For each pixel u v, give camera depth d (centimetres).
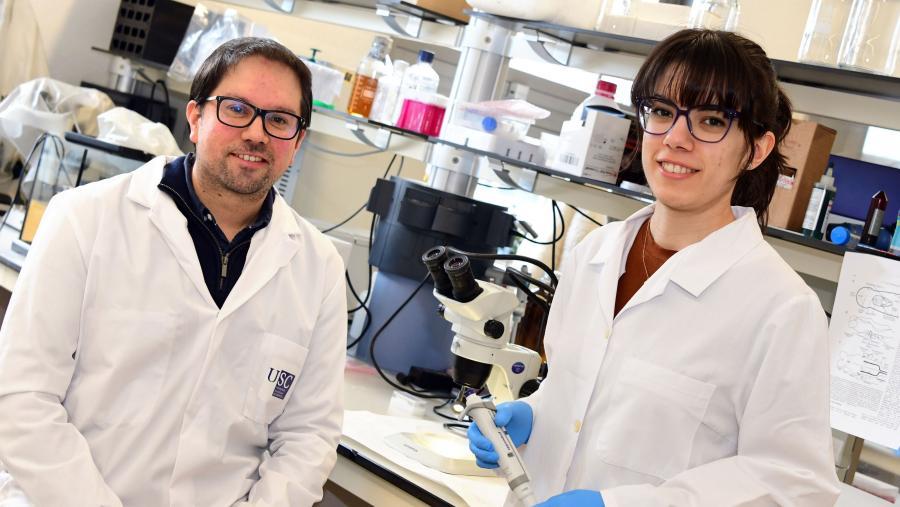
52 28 397
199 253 172
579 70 266
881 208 205
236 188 170
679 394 143
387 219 261
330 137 369
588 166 224
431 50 316
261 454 180
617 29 234
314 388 181
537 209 285
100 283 164
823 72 196
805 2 253
